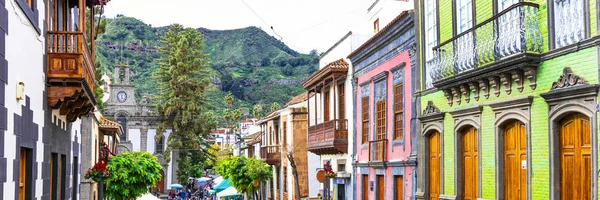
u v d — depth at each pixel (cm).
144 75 11956
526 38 1209
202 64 6825
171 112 6744
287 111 3891
